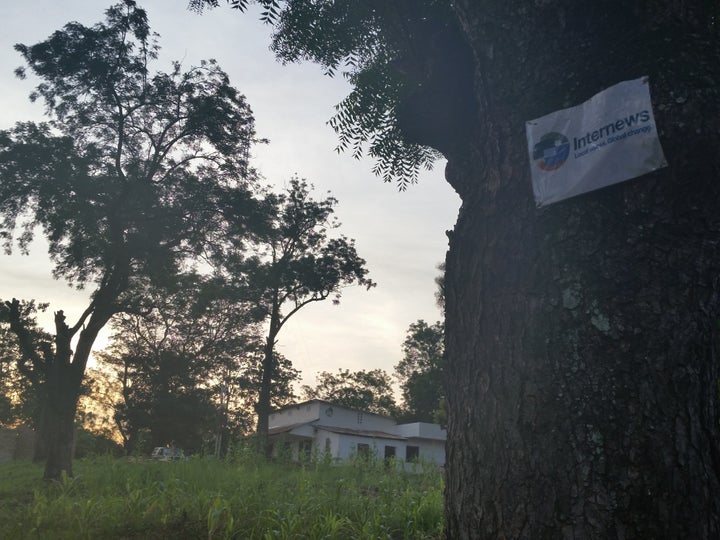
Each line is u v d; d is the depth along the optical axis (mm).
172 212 19859
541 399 2658
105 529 6246
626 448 2436
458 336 3182
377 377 70375
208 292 22734
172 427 44688
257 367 46219
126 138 19781
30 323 17281
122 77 18984
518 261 2936
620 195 2746
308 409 46500
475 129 3547
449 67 3859
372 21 5988
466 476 2900
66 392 16906
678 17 2926
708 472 2447
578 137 2875
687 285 2604
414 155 7129
